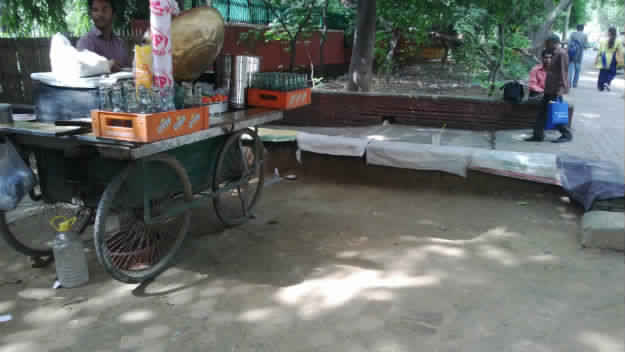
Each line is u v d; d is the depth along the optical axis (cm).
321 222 493
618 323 315
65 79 331
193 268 389
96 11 415
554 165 543
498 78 1195
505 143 670
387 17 1032
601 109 984
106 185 341
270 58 1076
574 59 1341
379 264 398
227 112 418
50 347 286
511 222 494
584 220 459
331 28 1373
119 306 331
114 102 292
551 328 309
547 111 663
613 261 405
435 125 773
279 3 993
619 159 593
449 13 977
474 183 585
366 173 632
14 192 325
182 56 356
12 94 981
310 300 340
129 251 395
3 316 315
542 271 388
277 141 647
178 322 313
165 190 362
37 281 362
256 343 292
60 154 342
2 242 423
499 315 323
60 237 347
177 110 303
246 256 412
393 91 1126
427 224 489
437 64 1590
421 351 284
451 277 376
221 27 382
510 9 964
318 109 796
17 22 1016
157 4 309
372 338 296
